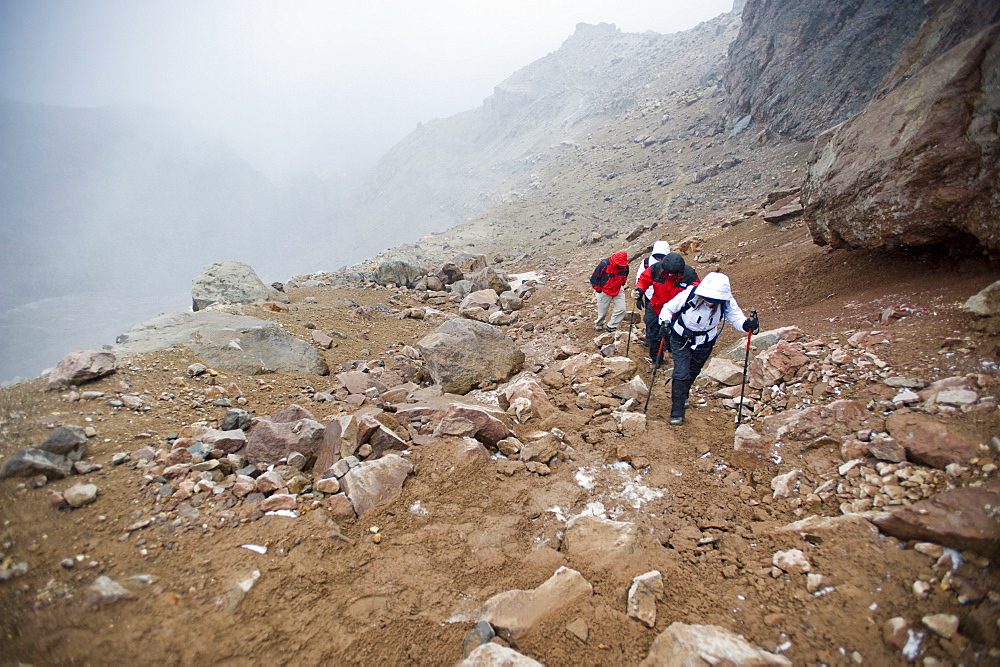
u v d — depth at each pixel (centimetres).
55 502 322
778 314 679
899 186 552
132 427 423
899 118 578
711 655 226
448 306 1164
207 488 355
